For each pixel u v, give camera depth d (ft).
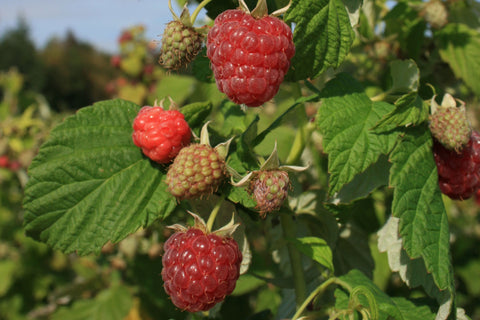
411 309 0.58
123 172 0.56
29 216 0.54
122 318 1.09
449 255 0.52
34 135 1.55
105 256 1.08
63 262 1.64
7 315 1.52
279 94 0.76
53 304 1.20
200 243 0.50
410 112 0.54
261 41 0.48
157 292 1.01
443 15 0.72
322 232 0.67
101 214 0.55
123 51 1.56
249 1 0.57
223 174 0.51
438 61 0.76
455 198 0.57
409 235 0.51
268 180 0.50
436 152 0.56
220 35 0.49
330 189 0.52
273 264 0.81
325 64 0.53
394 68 0.61
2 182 1.58
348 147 0.53
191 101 0.75
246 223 0.62
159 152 0.54
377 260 0.83
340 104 0.55
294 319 0.56
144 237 0.95
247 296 0.93
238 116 0.65
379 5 0.78
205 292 0.49
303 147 0.63
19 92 1.87
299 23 0.51
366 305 0.54
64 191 0.55
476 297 1.33
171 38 0.54
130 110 0.59
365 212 0.75
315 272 0.70
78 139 0.56
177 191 0.50
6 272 1.55
